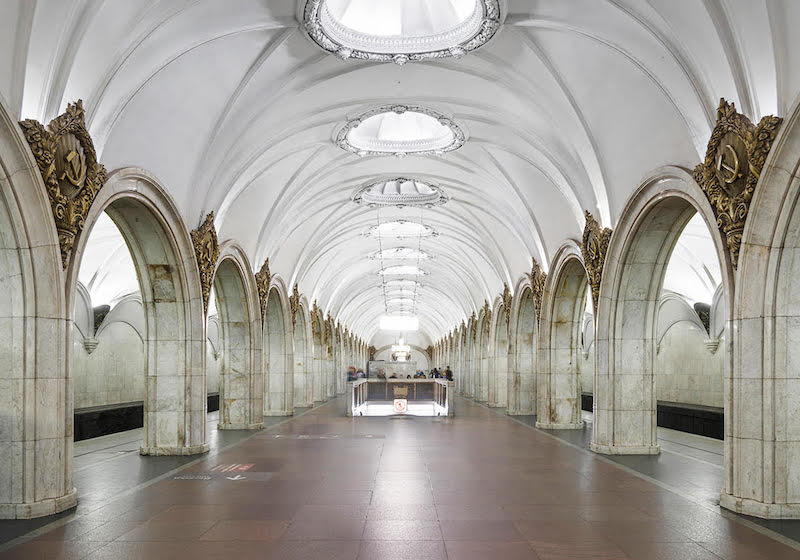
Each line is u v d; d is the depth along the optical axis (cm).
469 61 1095
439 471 981
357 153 1507
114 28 756
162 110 955
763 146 701
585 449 1238
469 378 3572
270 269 1856
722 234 788
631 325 1181
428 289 4088
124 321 2077
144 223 1073
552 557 553
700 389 1897
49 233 720
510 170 1521
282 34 974
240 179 1314
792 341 716
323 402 2873
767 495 705
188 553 564
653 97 917
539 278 1686
